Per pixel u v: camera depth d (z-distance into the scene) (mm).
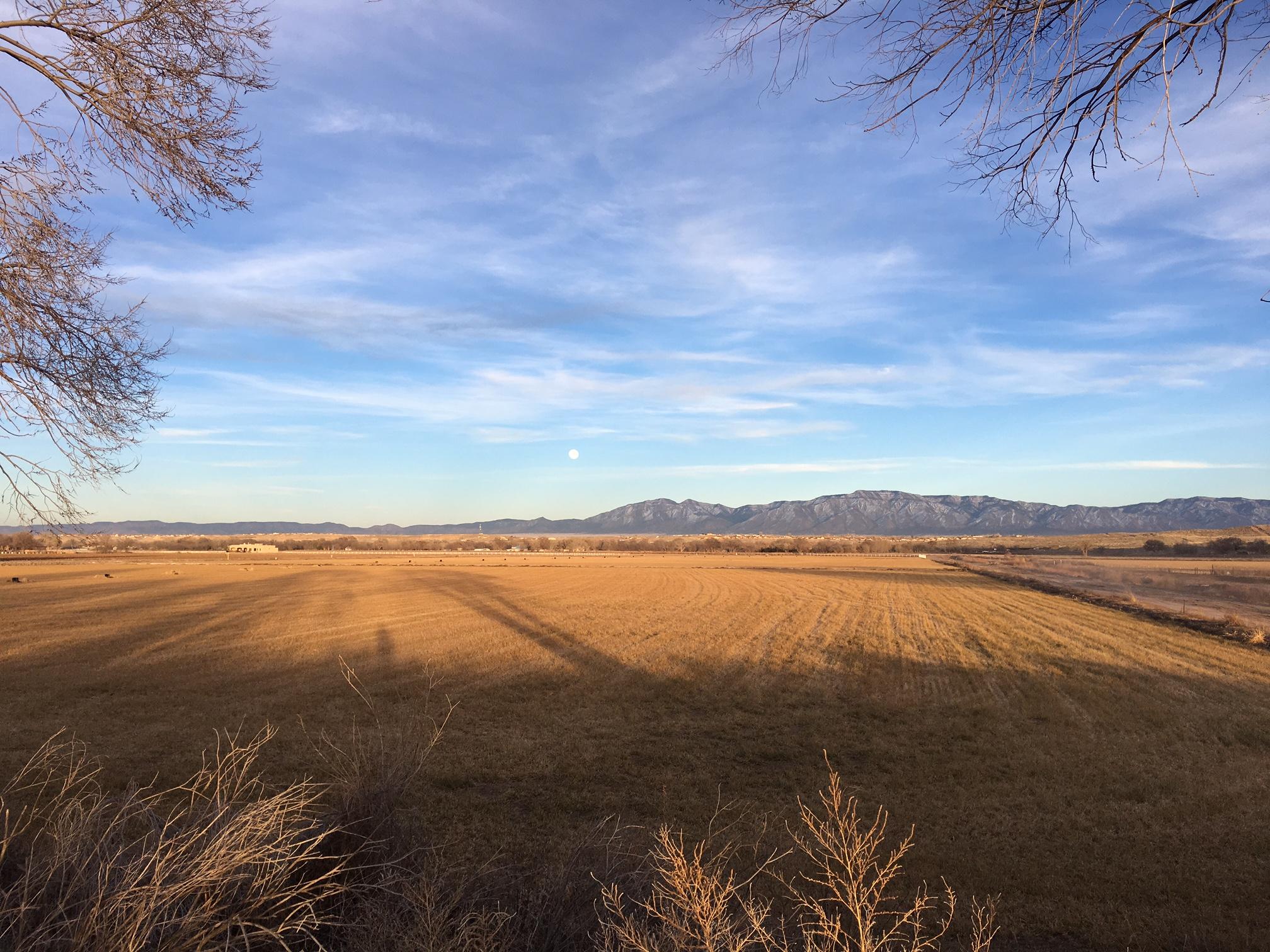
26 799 7988
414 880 3994
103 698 14695
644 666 18750
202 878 3152
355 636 24422
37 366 4621
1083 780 9320
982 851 7074
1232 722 12422
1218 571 61188
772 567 80625
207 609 32719
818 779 9484
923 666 18656
